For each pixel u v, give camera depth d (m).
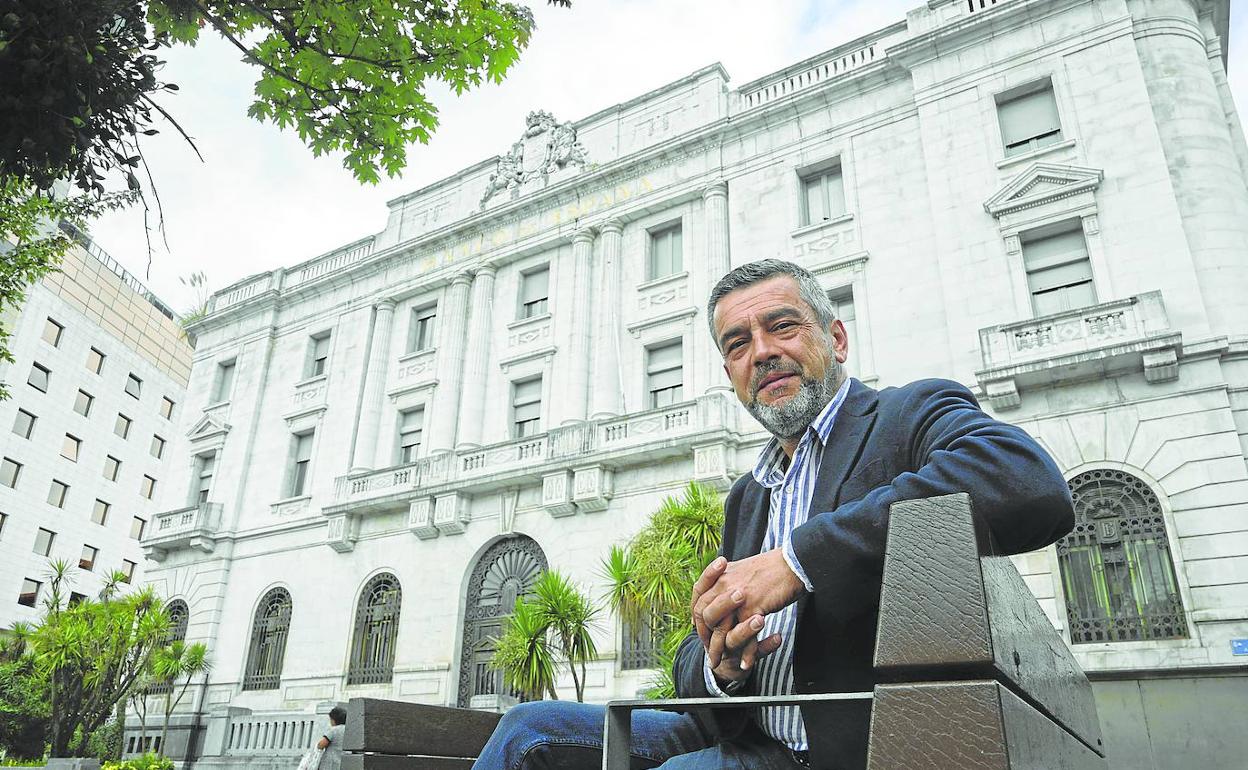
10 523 38.41
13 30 3.56
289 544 23.19
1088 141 15.34
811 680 1.32
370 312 24.83
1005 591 0.94
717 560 1.33
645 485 17.77
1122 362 13.50
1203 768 11.29
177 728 21.19
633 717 1.76
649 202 20.64
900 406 1.57
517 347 21.66
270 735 19.05
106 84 3.91
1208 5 16.06
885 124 18.12
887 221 17.31
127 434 46.56
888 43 18.88
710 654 1.33
